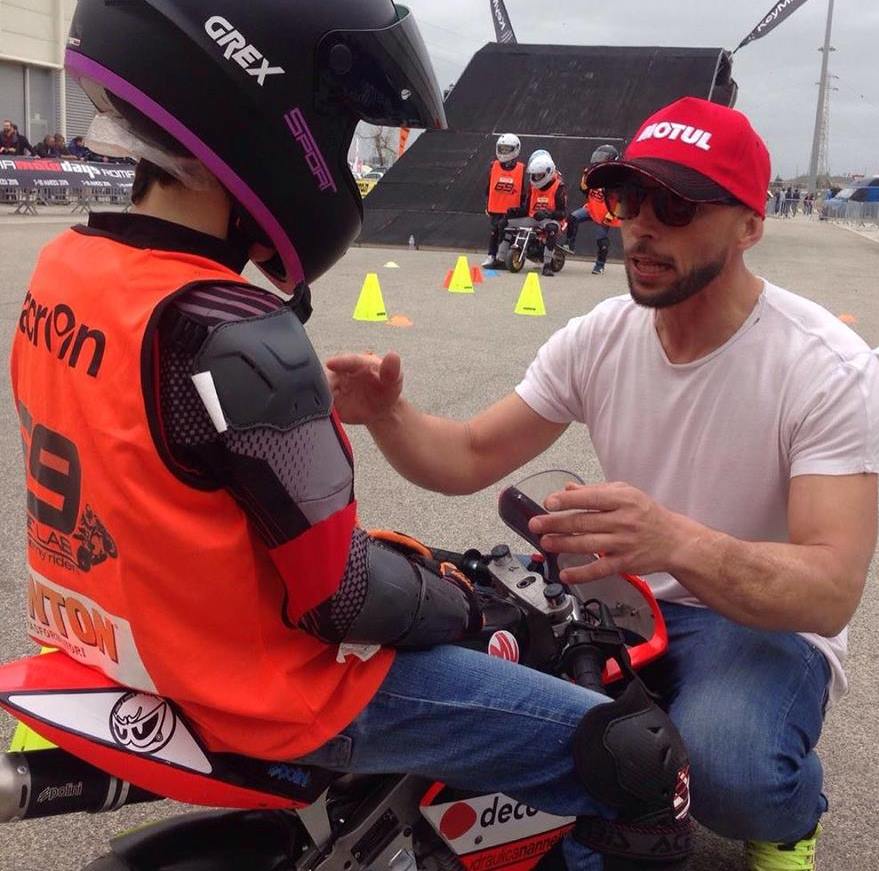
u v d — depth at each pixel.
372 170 40.56
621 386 2.36
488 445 2.52
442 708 1.63
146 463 1.34
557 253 16.05
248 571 1.41
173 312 1.34
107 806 1.52
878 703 3.29
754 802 2.05
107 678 1.50
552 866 2.10
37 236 15.98
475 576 2.11
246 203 1.47
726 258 2.09
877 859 2.57
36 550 1.55
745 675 2.15
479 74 23.34
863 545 2.02
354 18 1.47
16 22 31.78
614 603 2.24
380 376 2.22
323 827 1.75
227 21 1.40
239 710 1.43
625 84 22.27
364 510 4.71
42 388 1.46
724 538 1.88
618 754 1.65
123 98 1.42
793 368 2.12
